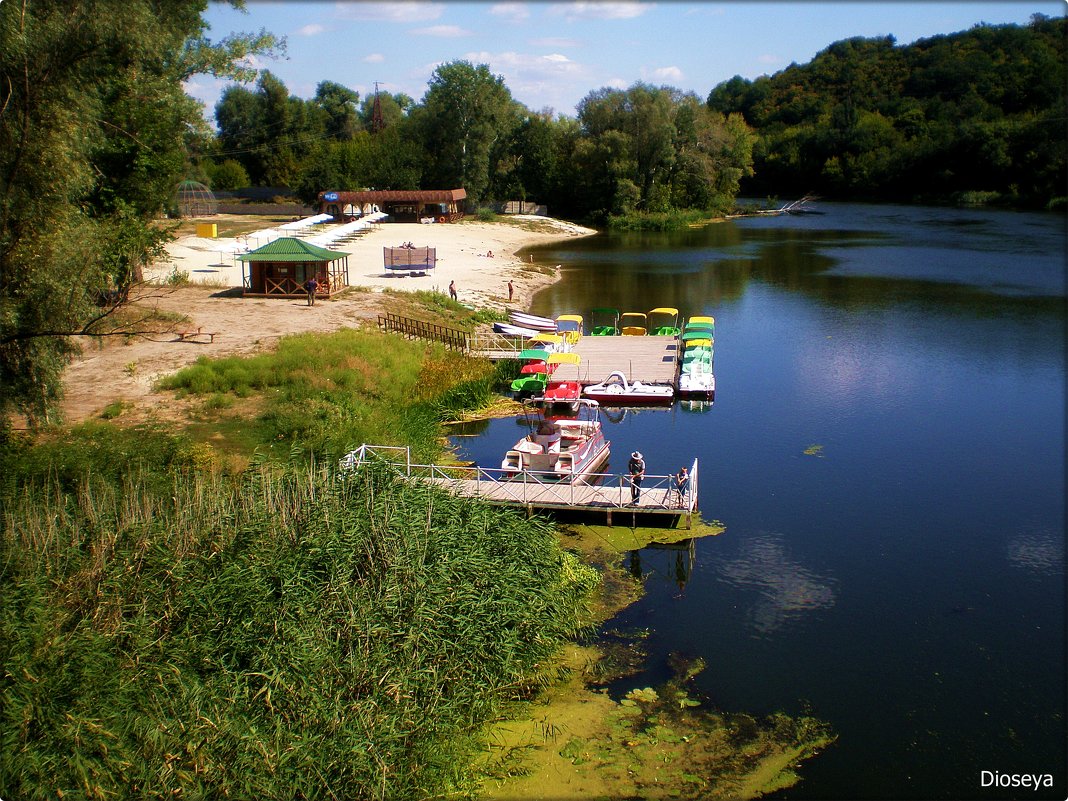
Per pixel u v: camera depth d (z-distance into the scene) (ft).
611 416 119.85
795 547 79.51
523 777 50.42
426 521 66.33
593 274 244.01
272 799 45.19
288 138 459.32
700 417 118.52
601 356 145.48
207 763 46.42
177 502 67.00
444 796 48.70
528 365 133.18
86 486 70.13
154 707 49.52
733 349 157.28
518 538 68.23
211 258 217.15
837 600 70.64
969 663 62.34
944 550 79.46
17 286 70.79
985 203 425.28
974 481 95.45
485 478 90.38
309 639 53.52
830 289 216.95
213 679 51.96
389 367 121.49
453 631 56.54
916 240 308.81
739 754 52.80
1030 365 143.95
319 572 59.00
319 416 99.66
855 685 59.62
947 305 195.21
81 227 76.69
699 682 59.67
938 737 54.60
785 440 108.78
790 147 497.87
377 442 94.84
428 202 340.80
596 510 82.58
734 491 92.22
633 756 52.39
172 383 109.81
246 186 429.79
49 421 82.79
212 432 96.53
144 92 132.36
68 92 69.77
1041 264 250.37
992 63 496.64
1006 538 81.87
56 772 45.06
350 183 362.33
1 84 66.39
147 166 136.36
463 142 380.58
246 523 63.82
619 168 385.70
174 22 134.92
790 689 59.06
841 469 98.89
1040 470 98.68
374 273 212.84
